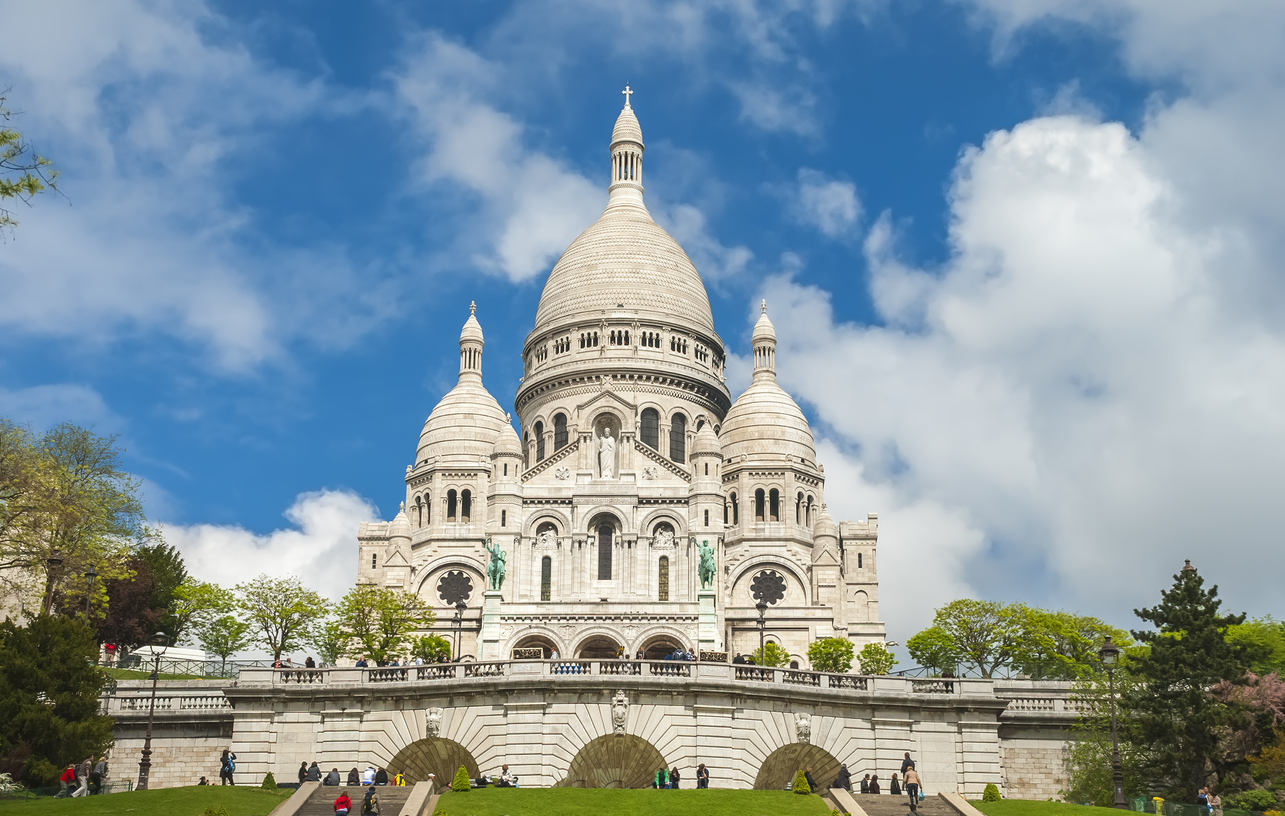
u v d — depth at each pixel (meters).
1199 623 65.69
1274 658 74.75
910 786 54.03
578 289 157.25
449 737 60.81
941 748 62.53
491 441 144.38
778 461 141.75
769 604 136.25
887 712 62.72
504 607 114.56
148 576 103.31
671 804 51.09
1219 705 63.53
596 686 60.06
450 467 142.12
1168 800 62.72
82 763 62.59
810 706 62.06
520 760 59.44
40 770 58.00
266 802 52.62
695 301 159.12
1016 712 67.50
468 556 136.12
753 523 140.25
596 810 50.12
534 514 125.31
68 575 77.31
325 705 62.41
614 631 113.25
